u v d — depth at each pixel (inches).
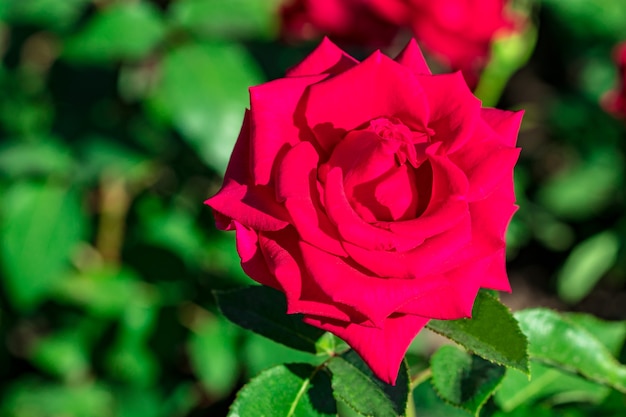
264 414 17.4
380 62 16.1
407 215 16.2
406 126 16.4
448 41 26.9
